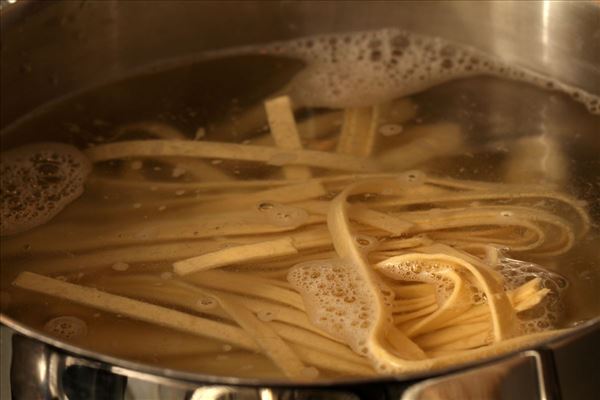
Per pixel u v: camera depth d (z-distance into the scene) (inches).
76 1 20.5
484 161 19.5
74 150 20.0
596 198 18.6
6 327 14.6
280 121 20.2
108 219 18.5
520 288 16.5
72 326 16.6
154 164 19.6
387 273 17.1
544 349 14.1
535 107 20.8
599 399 15.0
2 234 18.3
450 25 22.0
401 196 18.7
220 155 19.6
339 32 22.4
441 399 13.9
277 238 17.8
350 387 13.6
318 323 16.3
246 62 22.2
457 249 17.6
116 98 21.2
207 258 17.4
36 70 20.8
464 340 16.2
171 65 22.1
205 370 15.9
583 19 20.4
